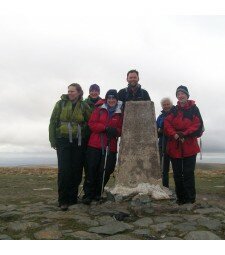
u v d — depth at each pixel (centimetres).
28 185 584
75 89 351
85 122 366
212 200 420
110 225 265
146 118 368
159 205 319
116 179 361
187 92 360
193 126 353
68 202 356
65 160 349
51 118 355
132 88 384
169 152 365
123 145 366
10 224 269
